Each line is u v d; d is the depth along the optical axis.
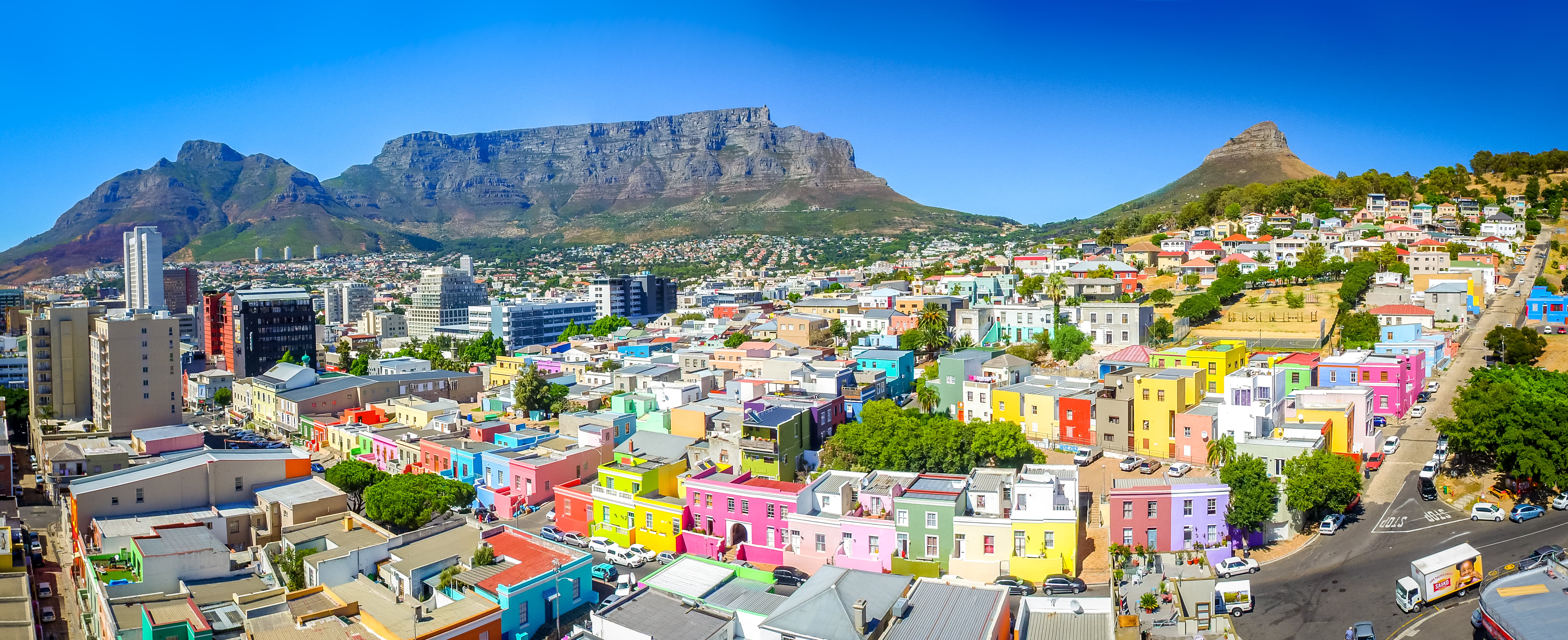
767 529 118.00
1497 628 84.94
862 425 146.25
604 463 155.38
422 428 184.88
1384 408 158.00
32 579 116.12
